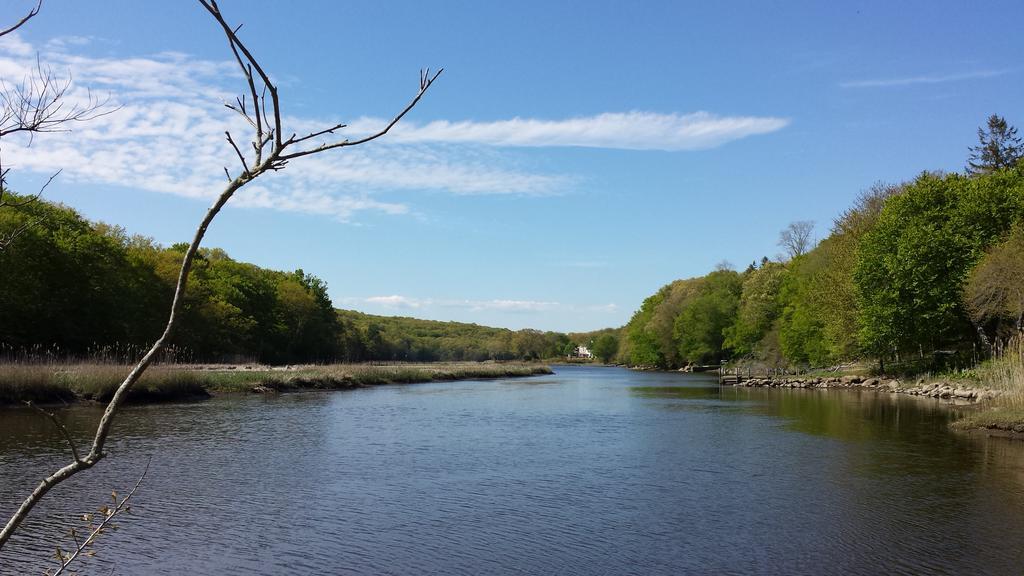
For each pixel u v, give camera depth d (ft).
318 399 131.23
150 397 113.29
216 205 10.15
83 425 81.41
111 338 178.81
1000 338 136.36
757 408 120.06
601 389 184.75
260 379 147.23
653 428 90.12
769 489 52.85
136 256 215.10
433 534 40.88
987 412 88.22
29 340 154.81
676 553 37.93
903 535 40.83
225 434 78.28
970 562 36.19
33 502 10.07
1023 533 40.91
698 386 201.36
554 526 42.86
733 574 34.76
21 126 11.65
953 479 55.62
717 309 343.87
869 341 159.33
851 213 200.23
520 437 80.38
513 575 34.45
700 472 59.47
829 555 37.45
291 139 10.34
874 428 87.66
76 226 175.42
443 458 65.41
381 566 35.45
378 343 420.77
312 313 327.26
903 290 148.46
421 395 151.23
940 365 161.58
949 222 144.97
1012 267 120.67
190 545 38.06
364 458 64.75
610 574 34.68
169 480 53.57
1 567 33.63
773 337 258.37
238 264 315.37
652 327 389.39
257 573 34.12
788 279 249.96
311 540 39.42
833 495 50.65
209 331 234.17
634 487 53.52
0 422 81.66
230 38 9.45
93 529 40.11
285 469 58.80
